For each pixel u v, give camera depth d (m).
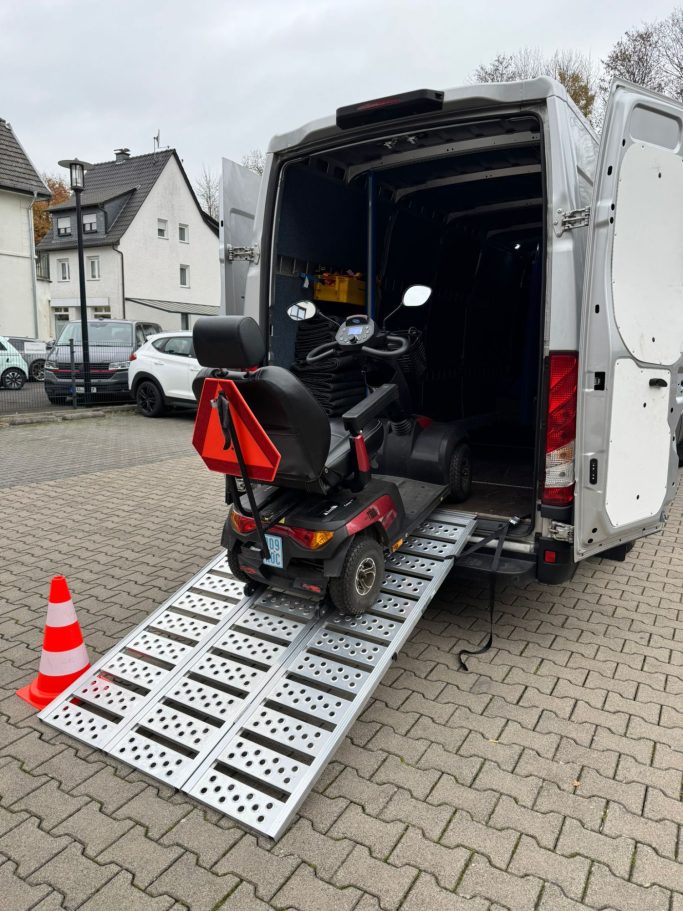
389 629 3.05
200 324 2.78
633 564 4.84
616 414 3.12
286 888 2.06
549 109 2.98
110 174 31.12
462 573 3.47
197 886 2.07
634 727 2.87
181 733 2.68
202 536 5.50
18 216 23.64
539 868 2.12
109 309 28.61
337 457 3.16
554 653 3.51
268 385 2.74
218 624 3.29
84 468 8.08
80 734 2.77
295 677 2.91
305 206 4.12
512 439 6.59
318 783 2.53
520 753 2.69
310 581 3.11
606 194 2.87
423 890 2.04
